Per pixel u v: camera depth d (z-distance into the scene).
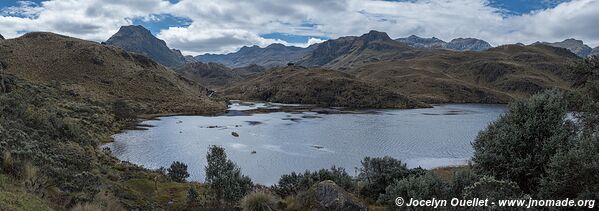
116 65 180.38
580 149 11.54
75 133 49.59
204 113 141.25
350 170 52.12
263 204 14.52
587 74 20.16
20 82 90.50
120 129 90.00
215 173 20.94
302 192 14.70
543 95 14.24
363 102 194.62
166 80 183.75
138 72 180.38
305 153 64.44
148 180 30.62
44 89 103.88
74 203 13.82
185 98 169.50
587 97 17.73
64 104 87.56
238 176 21.52
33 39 187.62
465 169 14.52
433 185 13.77
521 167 12.62
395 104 192.12
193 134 85.06
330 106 193.62
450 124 111.25
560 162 11.42
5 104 40.09
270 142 75.25
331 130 94.75
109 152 56.12
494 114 149.12
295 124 107.81
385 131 93.81
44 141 30.28
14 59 162.00
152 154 61.53
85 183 17.17
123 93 155.50
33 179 13.97
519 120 14.06
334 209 13.23
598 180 10.98
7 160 14.30
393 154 64.62
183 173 40.00
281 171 51.34
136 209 17.70
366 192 20.30
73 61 171.88
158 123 106.50
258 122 112.25
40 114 44.97
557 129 13.02
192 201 19.83
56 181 15.76
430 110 172.62
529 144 13.27
